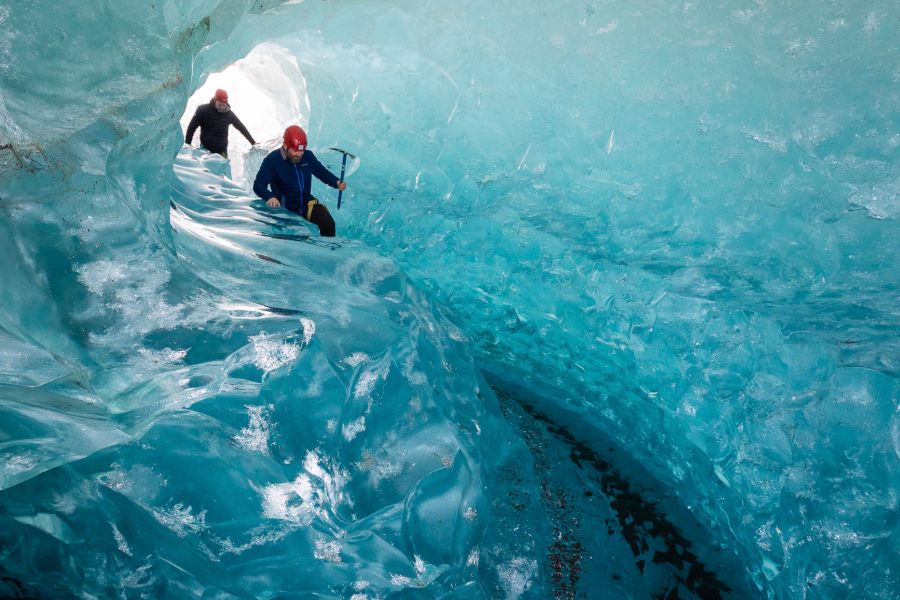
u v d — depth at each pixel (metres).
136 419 2.47
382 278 4.32
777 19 4.92
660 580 3.24
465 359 4.22
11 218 2.57
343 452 2.88
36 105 2.67
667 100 5.41
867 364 3.68
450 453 3.04
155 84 3.02
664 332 4.65
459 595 2.55
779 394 3.96
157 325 2.78
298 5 5.68
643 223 5.53
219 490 2.47
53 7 2.68
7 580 1.78
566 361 5.03
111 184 2.88
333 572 2.39
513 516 3.21
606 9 5.54
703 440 4.16
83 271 2.71
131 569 2.02
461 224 6.17
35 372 2.43
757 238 5.01
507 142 6.25
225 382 2.81
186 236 3.80
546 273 5.50
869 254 4.60
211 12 4.52
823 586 3.21
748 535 3.61
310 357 3.06
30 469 2.04
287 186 5.73
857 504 3.36
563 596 2.91
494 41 5.99
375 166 7.36
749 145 5.07
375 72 6.72
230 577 2.22
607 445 4.18
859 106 4.66
